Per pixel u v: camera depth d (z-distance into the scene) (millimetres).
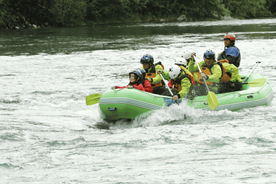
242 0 161500
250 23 112750
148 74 20156
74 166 10773
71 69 35250
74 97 23375
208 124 16000
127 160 11227
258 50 45812
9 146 12859
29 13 108438
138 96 17219
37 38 71125
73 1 115750
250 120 16375
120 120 18047
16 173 10234
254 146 12203
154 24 118125
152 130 15297
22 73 33188
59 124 16609
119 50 50219
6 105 20906
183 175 9539
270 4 187875
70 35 77875
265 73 30156
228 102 18672
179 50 48469
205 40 61281
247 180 8961
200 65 20547
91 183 9250
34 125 16156
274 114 17578
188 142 13062
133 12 140000
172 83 20000
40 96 23641
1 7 102125
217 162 10555
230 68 19625
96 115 19031
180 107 17828
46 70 34750
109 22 132125
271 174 9320
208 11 149500
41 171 10375
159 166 10445
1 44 59875
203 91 19875
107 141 13547
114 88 18281
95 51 49531
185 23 121562
